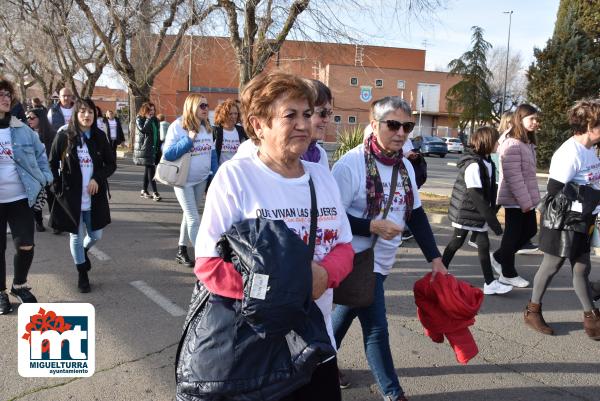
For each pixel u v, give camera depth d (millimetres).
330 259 2025
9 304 4312
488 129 4922
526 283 5566
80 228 4781
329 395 2090
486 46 37375
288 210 1943
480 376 3580
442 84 51312
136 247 6613
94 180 4746
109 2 15305
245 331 1784
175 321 4289
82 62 23438
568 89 19234
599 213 4207
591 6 19172
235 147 6039
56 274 5395
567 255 4055
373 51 12594
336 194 2125
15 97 4219
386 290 5352
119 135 14492
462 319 2992
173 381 3342
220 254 1845
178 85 40312
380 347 2936
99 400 3098
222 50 13008
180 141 5336
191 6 11906
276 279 1682
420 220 3131
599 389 3447
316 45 11875
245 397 1766
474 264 6504
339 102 47781
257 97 1927
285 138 1914
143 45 18594
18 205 4312
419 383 3465
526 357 3893
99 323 4203
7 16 21109
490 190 5023
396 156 2982
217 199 1888
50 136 8758
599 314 4281
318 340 1836
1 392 3148
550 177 4141
